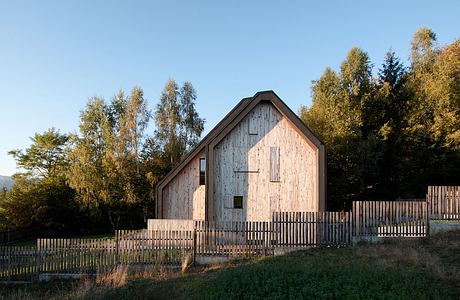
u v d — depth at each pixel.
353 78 36.09
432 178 33.44
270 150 22.08
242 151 22.14
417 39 41.59
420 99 33.59
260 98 21.84
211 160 21.61
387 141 34.94
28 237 38.00
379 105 36.09
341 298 7.98
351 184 34.59
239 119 21.81
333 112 35.16
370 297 7.92
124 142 42.06
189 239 15.88
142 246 15.49
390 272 9.62
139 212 42.62
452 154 31.08
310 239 16.73
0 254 14.62
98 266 14.55
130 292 11.57
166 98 44.47
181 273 13.96
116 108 48.72
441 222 16.66
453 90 31.77
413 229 16.69
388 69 37.72
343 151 33.84
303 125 21.66
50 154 59.81
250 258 15.73
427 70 37.72
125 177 41.47
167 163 43.62
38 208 37.88
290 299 7.98
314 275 9.38
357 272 9.58
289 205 21.70
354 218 16.89
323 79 38.06
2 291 13.37
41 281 14.39
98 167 42.38
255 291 8.59
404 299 7.73
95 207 40.44
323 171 21.36
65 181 43.53
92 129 44.84
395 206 16.94
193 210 23.78
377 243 16.09
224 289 9.02
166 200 24.08
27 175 58.28
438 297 8.01
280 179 21.91
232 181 21.95
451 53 34.78
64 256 14.82
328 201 35.75
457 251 13.17
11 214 37.34
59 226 40.44
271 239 16.61
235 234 16.47
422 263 11.84
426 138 32.62
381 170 35.09
